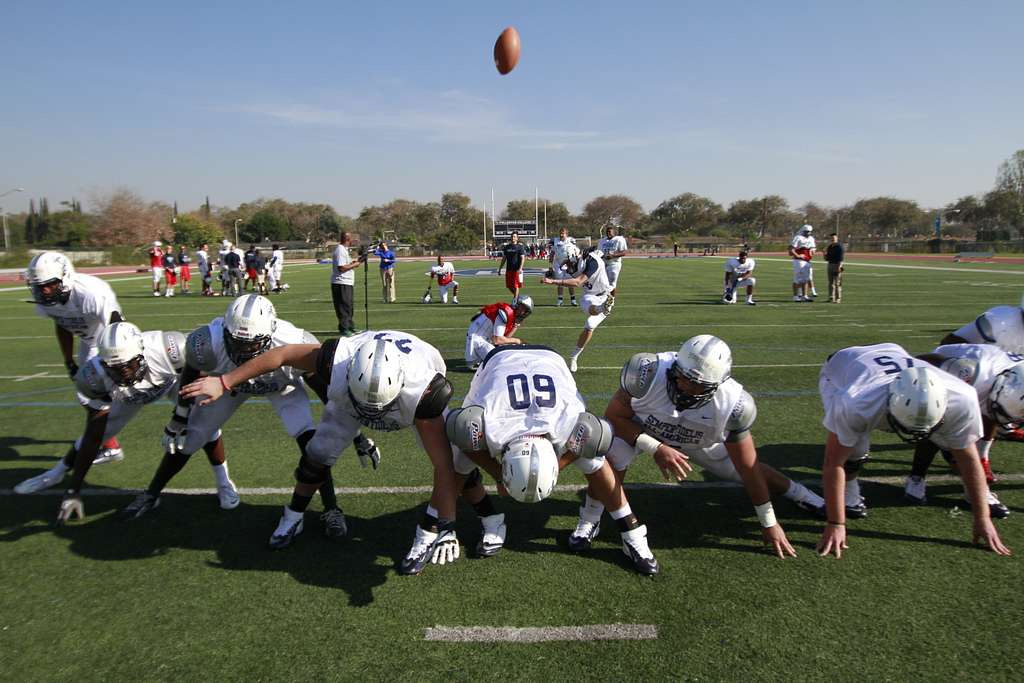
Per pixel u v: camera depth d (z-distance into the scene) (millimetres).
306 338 3824
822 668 2486
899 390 3051
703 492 4246
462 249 63562
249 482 4453
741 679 2428
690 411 3193
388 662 2549
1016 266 29047
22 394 7176
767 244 60406
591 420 2922
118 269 38281
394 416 3070
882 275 23344
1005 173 68625
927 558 3322
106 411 3707
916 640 2648
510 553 3445
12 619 2873
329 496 3682
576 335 10375
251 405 6527
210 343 3521
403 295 18391
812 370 7734
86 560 3385
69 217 71938
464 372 7809
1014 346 4227
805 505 3883
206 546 3529
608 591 3051
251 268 18547
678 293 17656
